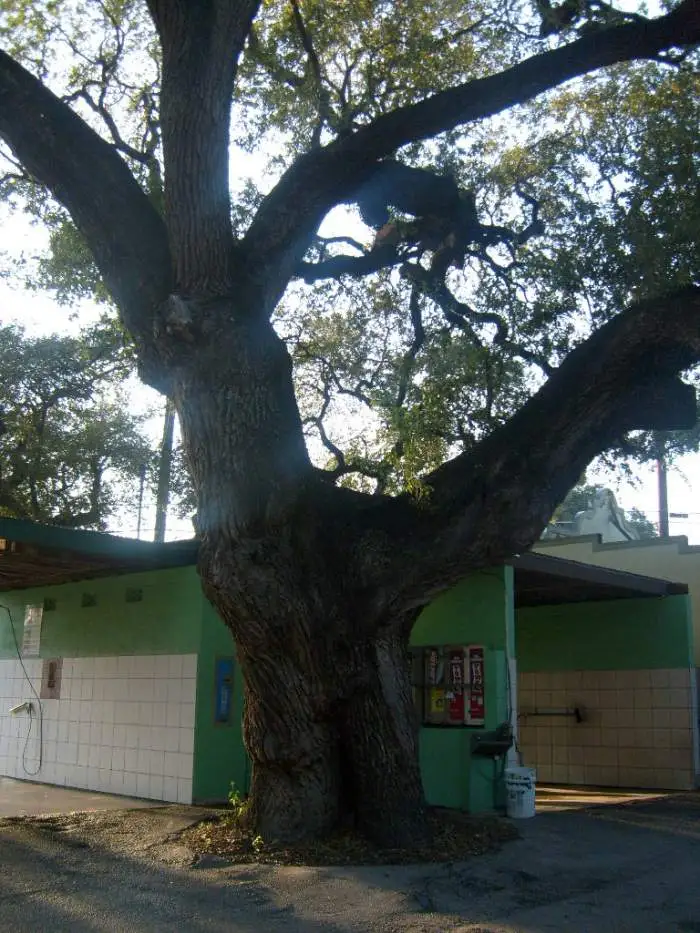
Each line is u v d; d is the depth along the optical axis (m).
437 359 10.97
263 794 8.20
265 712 8.04
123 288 8.56
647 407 8.38
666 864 8.05
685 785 14.14
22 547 10.49
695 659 16.11
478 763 10.52
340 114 12.03
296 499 7.92
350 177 9.04
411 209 11.58
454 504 8.19
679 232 9.64
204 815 9.59
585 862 8.05
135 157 12.13
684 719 14.37
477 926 6.11
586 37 9.10
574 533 25.77
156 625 11.71
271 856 7.63
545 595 14.81
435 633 11.41
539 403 8.39
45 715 13.29
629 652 15.10
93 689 12.51
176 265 8.29
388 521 8.48
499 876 7.40
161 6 8.55
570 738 15.47
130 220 8.64
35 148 8.74
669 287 9.02
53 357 20.84
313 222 9.00
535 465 8.09
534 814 10.27
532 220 12.23
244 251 8.60
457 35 12.17
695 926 6.27
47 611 13.71
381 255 12.03
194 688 10.93
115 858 7.65
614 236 10.43
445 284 12.18
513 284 11.95
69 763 12.62
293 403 8.30
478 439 10.96
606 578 13.11
